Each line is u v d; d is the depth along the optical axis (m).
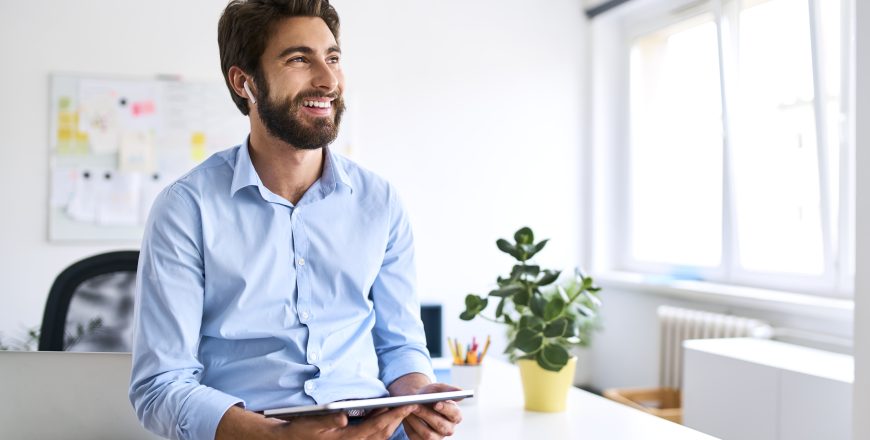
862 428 2.12
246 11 1.39
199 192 1.38
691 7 3.83
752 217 3.54
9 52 3.52
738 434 2.71
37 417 1.30
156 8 3.70
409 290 1.59
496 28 4.25
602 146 4.41
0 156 3.52
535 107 4.33
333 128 1.41
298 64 1.38
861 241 2.13
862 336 2.12
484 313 4.23
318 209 1.47
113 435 1.34
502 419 1.78
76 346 2.22
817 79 3.08
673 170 4.07
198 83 3.75
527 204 4.32
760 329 3.14
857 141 2.15
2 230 3.53
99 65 3.63
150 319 1.31
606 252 4.44
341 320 1.46
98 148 3.63
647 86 4.24
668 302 3.85
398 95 4.07
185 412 1.23
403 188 4.09
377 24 4.03
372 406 1.20
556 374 1.84
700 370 2.89
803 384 2.46
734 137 3.58
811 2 3.06
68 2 3.59
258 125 1.43
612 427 1.72
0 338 3.53
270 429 1.21
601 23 4.38
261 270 1.39
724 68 3.56
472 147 4.21
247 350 1.39
